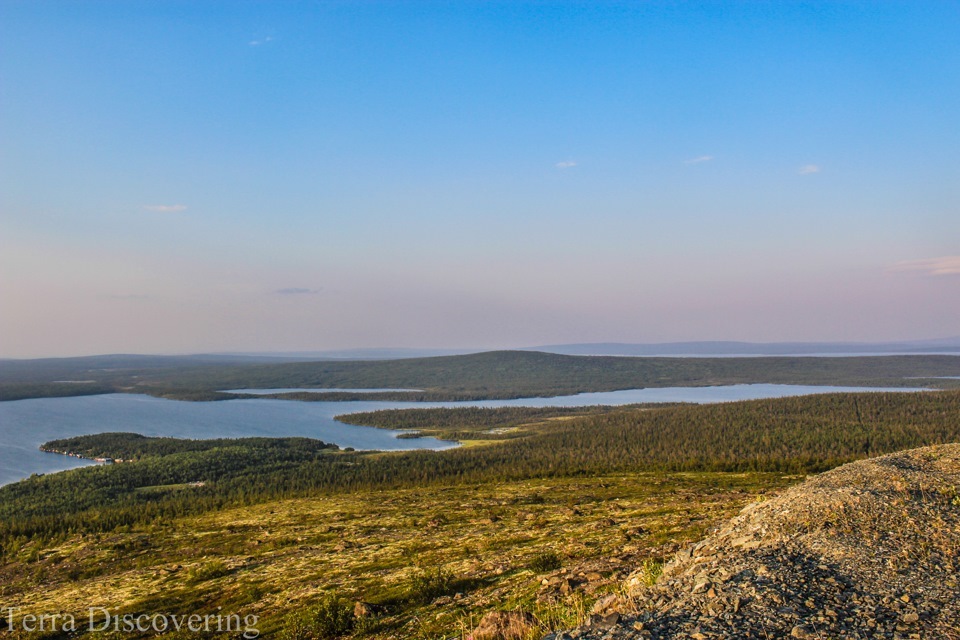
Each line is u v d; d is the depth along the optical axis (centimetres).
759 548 2575
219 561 8294
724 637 1659
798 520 2894
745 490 11450
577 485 14975
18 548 12231
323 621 3709
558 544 5506
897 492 3269
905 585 2038
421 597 4012
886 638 1650
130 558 10225
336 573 6150
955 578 2084
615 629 1798
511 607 3134
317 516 12612
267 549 9238
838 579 2109
